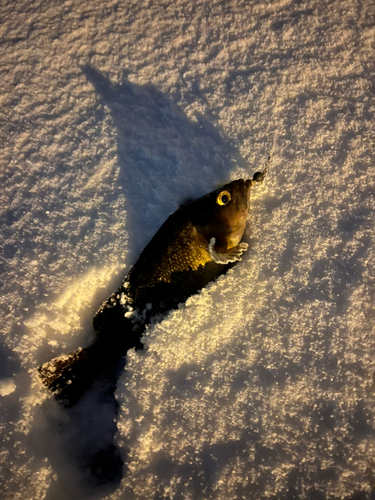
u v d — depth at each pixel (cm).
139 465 42
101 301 47
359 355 43
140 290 44
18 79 50
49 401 46
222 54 49
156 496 42
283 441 42
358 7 49
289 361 43
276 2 50
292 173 47
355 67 48
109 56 50
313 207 46
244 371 43
